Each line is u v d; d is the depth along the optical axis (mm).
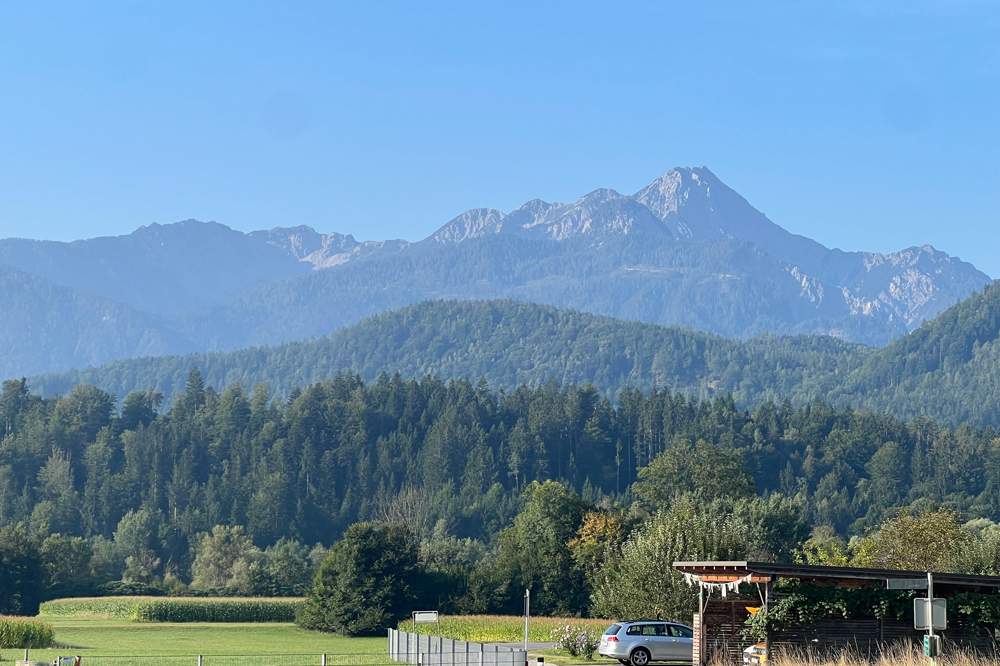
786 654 49594
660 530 80875
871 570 49969
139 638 119188
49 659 83750
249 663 80188
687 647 60969
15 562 163750
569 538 147750
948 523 100500
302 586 187750
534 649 77625
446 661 67500
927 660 46688
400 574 132250
